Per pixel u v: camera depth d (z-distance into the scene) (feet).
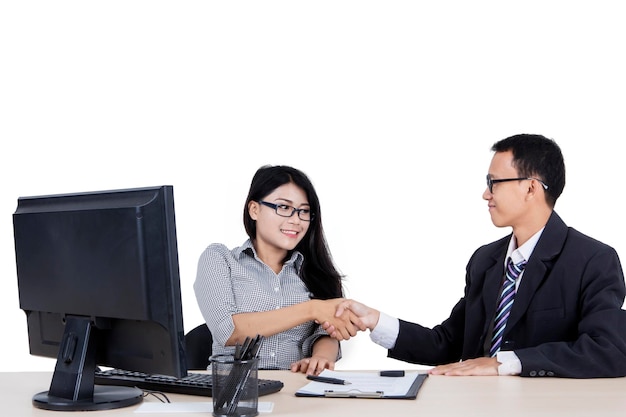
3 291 13.39
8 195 13.48
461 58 13.28
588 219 12.75
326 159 13.48
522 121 13.07
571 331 7.80
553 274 7.92
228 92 13.62
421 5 13.41
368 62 13.47
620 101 12.71
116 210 5.64
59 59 13.70
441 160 13.30
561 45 12.95
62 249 6.10
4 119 13.56
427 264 13.30
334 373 7.12
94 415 5.49
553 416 5.21
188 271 13.41
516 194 8.16
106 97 13.69
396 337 8.63
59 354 6.03
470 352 8.47
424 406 5.60
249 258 9.34
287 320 8.55
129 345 5.83
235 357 5.43
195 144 13.57
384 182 13.39
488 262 8.69
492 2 13.21
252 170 13.53
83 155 13.66
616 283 7.66
